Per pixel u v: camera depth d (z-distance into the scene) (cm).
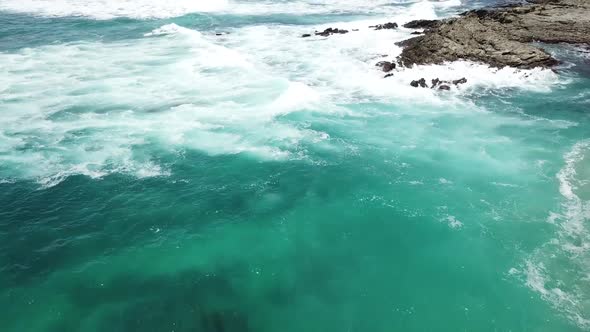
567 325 1084
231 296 1205
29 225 1393
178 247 1355
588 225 1398
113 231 1396
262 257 1333
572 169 1694
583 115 2120
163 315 1141
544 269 1247
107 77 2411
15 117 1953
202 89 2311
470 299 1179
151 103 2145
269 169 1719
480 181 1648
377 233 1418
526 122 2069
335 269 1293
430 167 1742
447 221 1454
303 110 2153
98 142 1817
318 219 1480
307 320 1141
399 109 2202
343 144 1892
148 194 1559
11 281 1209
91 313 1137
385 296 1202
